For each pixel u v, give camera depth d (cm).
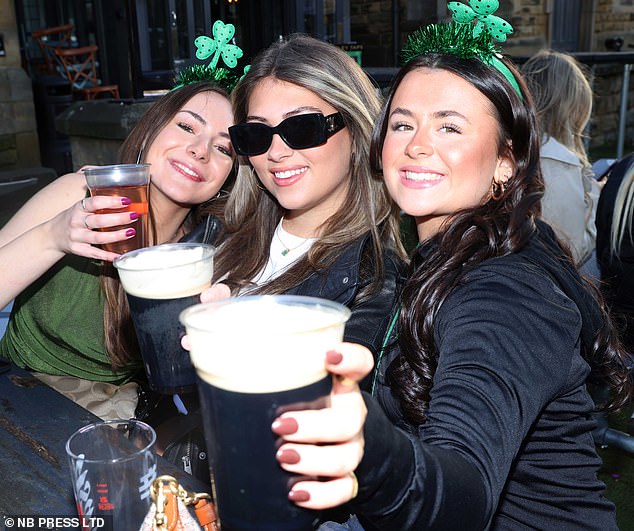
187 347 126
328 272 184
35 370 219
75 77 865
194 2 674
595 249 299
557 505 138
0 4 677
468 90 146
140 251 138
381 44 1041
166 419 207
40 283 208
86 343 207
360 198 195
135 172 156
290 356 71
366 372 74
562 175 298
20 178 530
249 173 214
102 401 218
